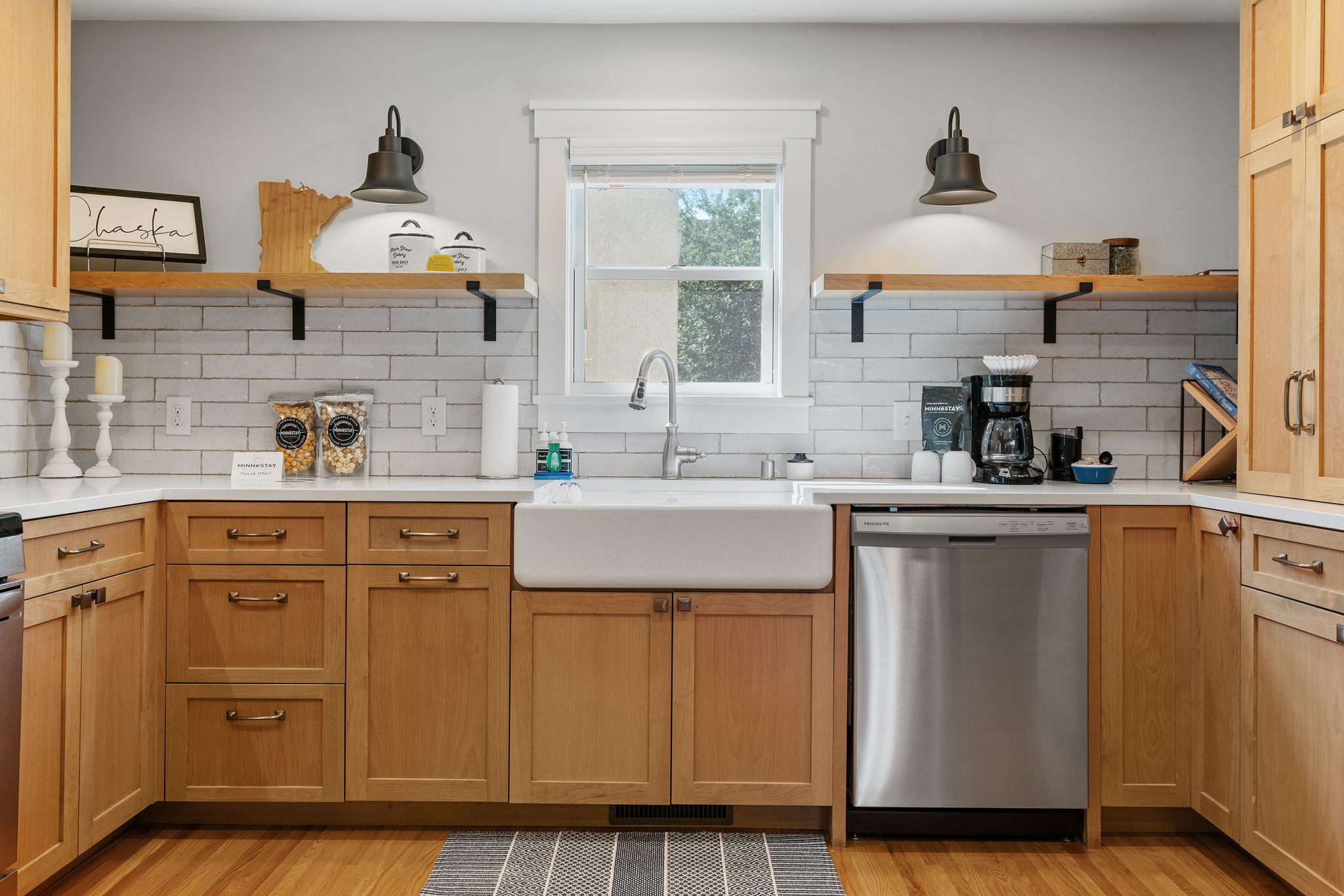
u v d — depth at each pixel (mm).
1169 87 2934
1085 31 2939
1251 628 2066
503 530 2348
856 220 2945
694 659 2330
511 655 2342
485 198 2947
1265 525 2012
